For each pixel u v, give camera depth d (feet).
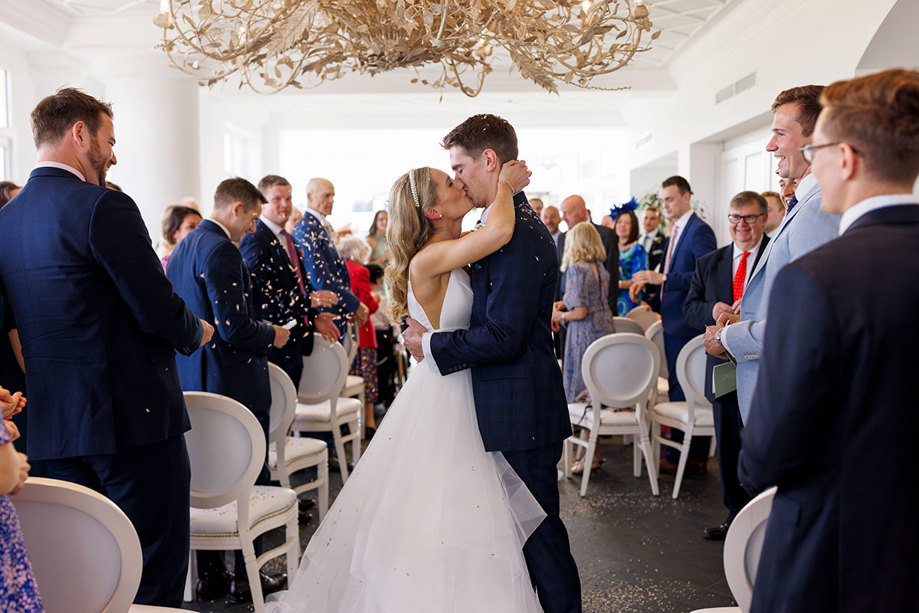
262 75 8.97
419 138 45.75
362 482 7.06
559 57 8.13
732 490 11.18
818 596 3.70
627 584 9.78
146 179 23.48
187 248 10.03
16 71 21.67
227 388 9.87
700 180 28.48
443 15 7.06
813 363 3.56
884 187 3.71
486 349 6.44
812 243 6.09
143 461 6.95
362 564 6.60
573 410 14.10
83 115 6.88
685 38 24.81
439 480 6.62
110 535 4.87
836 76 17.16
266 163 40.19
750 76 22.17
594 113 40.32
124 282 6.63
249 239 12.32
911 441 3.53
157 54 22.65
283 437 10.74
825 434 3.70
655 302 19.49
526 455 6.77
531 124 40.50
